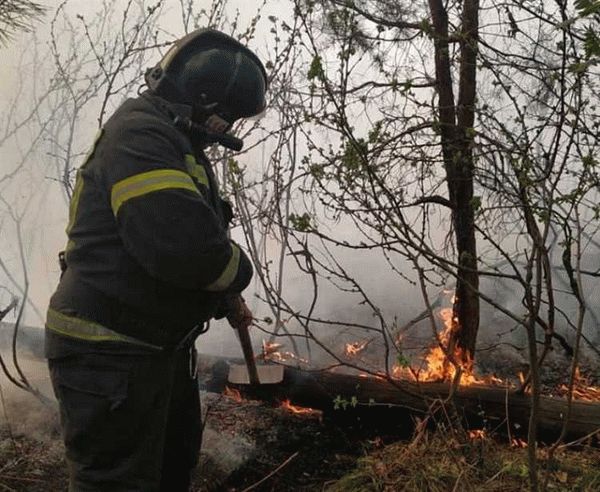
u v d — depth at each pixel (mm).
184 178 1489
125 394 1570
